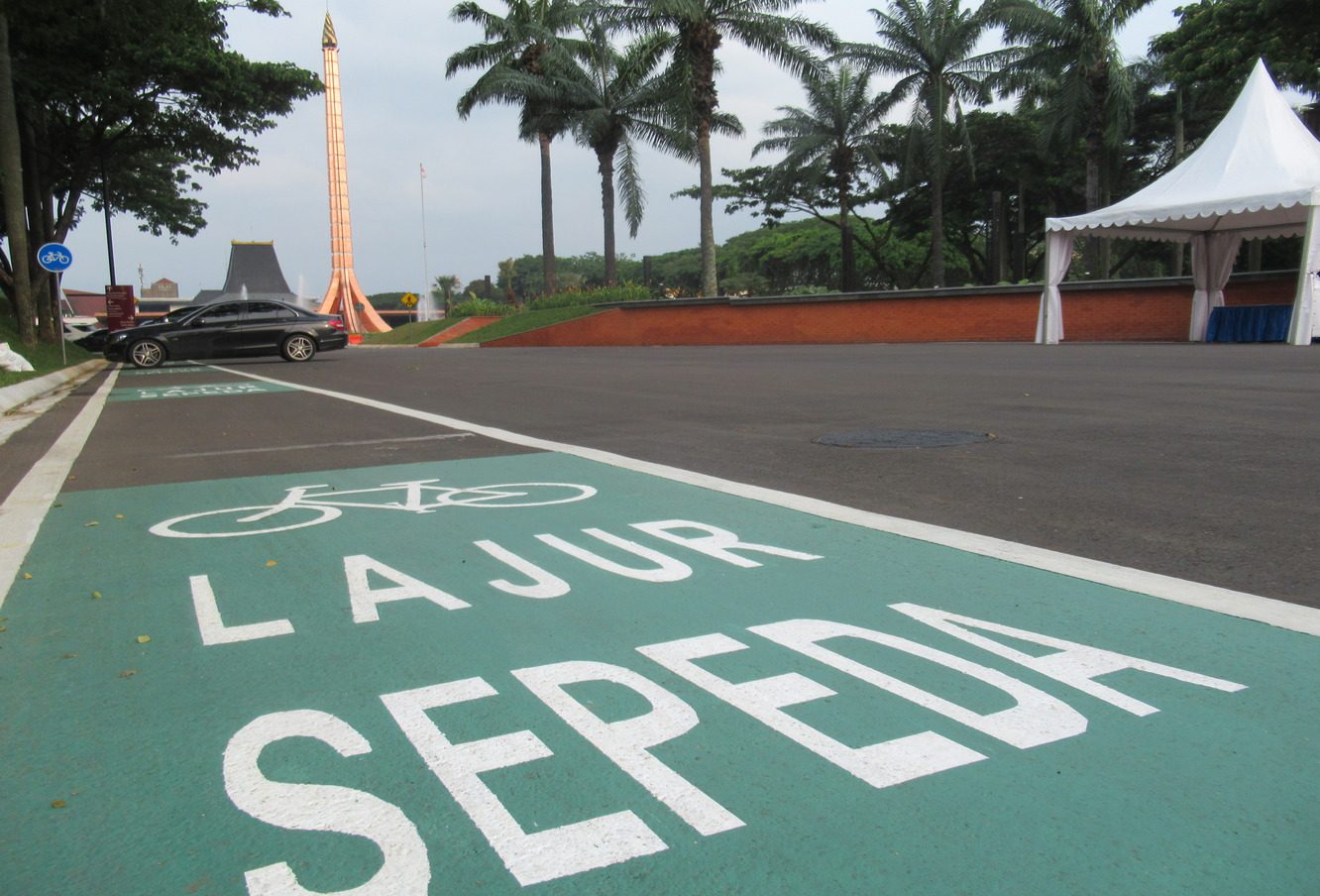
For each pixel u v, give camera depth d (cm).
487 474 677
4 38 2366
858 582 387
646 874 197
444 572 425
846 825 212
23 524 549
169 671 316
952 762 239
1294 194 1845
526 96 4088
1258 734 249
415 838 213
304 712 280
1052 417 881
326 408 1205
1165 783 227
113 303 3503
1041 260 5878
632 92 4022
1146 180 4925
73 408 1323
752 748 248
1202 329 2284
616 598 377
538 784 234
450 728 266
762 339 3197
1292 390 1060
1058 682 284
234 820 223
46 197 3312
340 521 536
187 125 3222
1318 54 3006
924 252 6362
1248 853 198
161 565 453
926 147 4091
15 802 235
